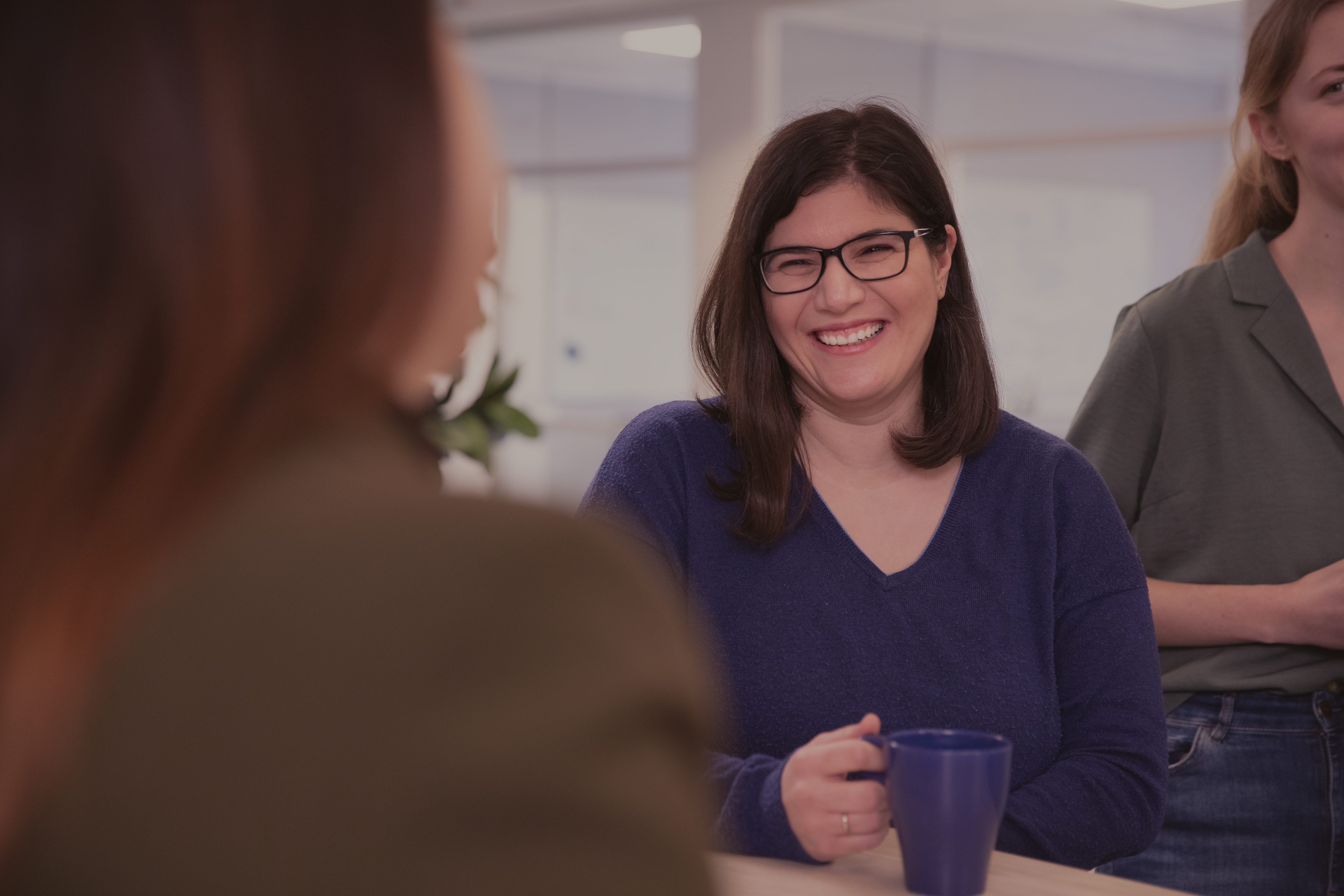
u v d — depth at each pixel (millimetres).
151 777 314
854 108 1476
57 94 330
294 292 343
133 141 327
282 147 340
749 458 1362
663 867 316
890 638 1305
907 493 1378
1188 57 5438
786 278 1344
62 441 320
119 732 318
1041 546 1344
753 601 1337
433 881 298
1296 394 1563
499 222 436
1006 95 5809
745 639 1325
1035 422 5762
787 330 1342
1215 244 1737
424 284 367
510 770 305
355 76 354
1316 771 1513
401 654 316
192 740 314
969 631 1309
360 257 350
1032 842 1167
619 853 310
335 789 305
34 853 320
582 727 314
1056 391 5754
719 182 6508
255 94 338
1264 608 1494
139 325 323
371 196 353
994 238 5883
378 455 366
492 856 301
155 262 323
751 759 1113
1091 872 957
